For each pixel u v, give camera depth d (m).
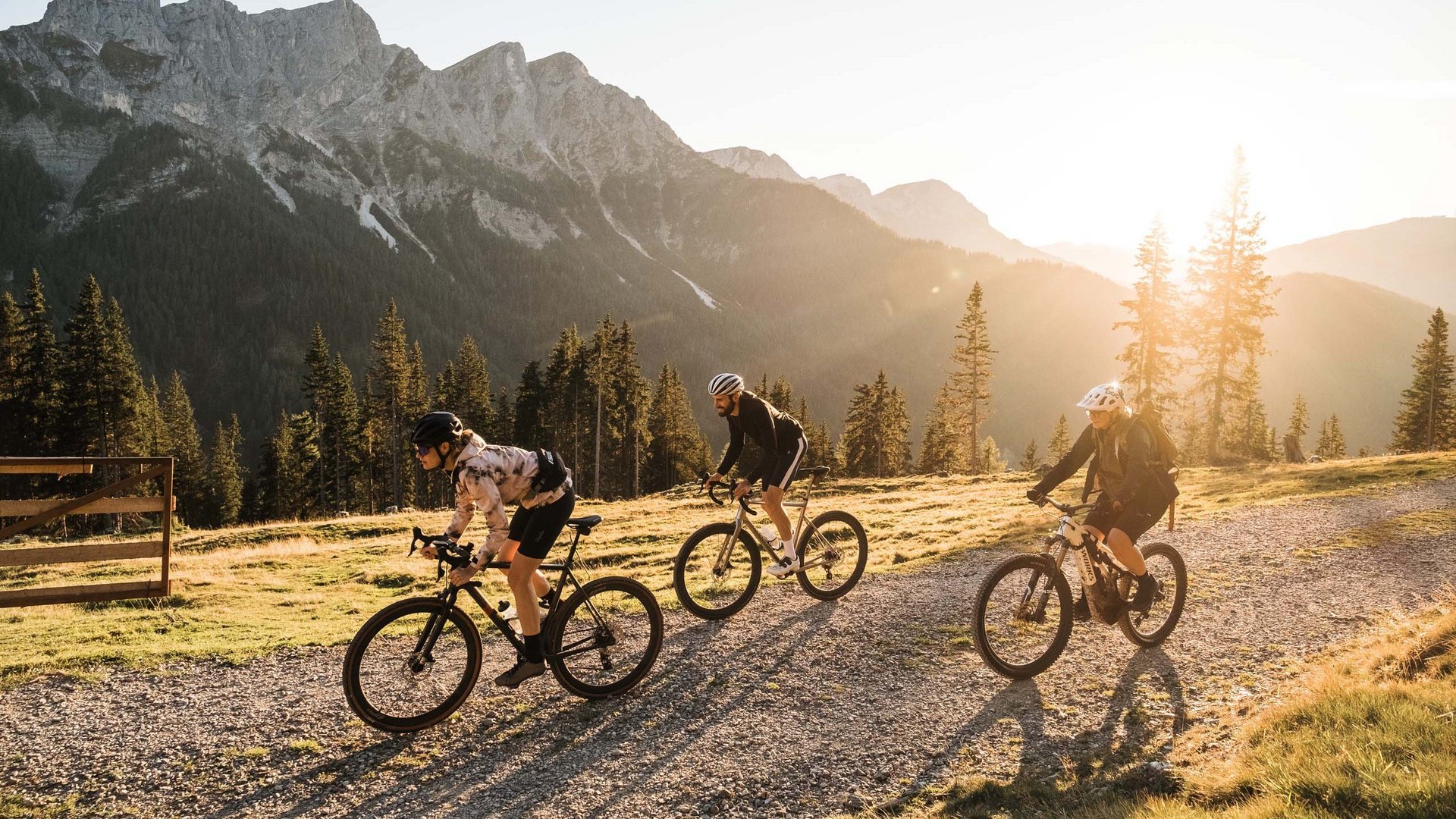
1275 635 7.02
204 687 6.48
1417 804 3.39
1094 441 6.52
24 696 6.31
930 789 4.56
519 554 5.63
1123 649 6.75
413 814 4.46
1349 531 11.79
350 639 8.00
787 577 9.47
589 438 66.31
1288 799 3.67
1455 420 57.91
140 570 16.36
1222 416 37.50
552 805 4.54
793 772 4.84
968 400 50.88
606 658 6.09
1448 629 5.75
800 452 8.01
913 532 17.09
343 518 29.59
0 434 47.75
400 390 65.44
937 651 6.88
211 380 184.62
